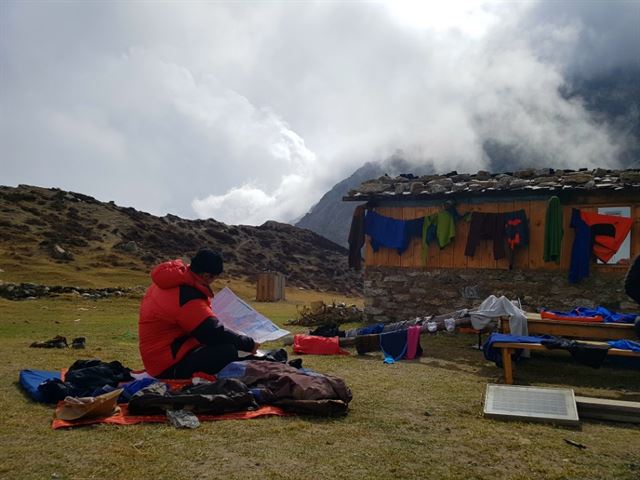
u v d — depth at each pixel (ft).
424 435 14.62
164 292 18.43
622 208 34.12
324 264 169.27
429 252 40.32
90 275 94.27
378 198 41.73
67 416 14.46
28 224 116.26
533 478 11.85
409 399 18.75
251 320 24.03
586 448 13.84
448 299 39.42
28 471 11.35
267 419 15.43
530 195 36.78
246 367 18.10
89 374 17.69
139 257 116.16
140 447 12.84
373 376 23.02
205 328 17.99
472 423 15.90
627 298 33.71
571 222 35.14
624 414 16.33
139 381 17.01
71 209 134.00
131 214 148.25
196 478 11.26
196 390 15.93
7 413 15.26
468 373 24.20
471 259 38.78
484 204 38.37
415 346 28.17
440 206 39.83
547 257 35.22
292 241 180.86
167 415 14.88
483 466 12.48
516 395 17.67
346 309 51.21
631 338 24.27
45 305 58.80
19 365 22.29
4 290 63.98
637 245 33.71
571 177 35.60
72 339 32.35
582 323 25.23
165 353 18.34
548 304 35.91
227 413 15.58
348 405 17.57
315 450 13.08
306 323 48.26
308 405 15.88
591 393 21.03
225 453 12.66
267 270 146.61
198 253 18.94
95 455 12.29
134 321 45.98
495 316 27.20
